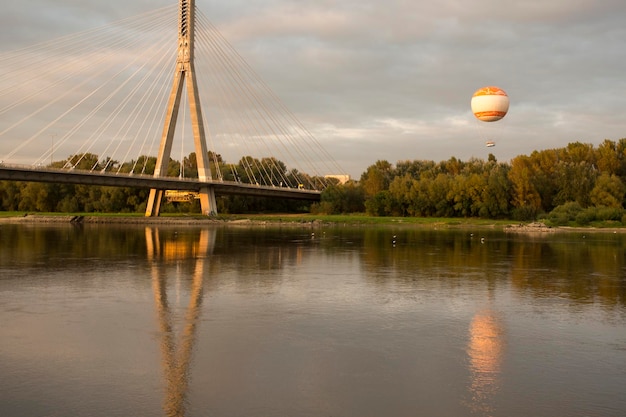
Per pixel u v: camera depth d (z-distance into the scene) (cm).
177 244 6475
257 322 2556
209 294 3209
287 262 4759
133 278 3759
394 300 3069
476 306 2928
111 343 2219
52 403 1658
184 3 12781
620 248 6322
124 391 1747
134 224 11975
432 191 14000
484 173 13725
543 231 10312
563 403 1689
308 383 1823
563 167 13088
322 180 19700
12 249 5694
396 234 8912
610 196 12150
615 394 1756
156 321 2561
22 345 2184
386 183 16212
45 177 10606
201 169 13100
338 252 5662
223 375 1886
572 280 3797
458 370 1952
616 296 3216
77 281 3619
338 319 2623
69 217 12781
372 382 1838
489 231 10094
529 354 2125
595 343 2269
